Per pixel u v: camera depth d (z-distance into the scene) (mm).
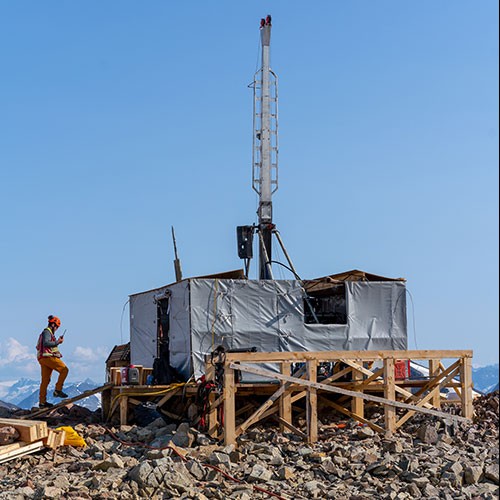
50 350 26000
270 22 37375
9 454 19469
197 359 25453
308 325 26969
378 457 19906
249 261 33812
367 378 24062
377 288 28125
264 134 36688
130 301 30469
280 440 21375
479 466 18938
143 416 24391
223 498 16641
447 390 29391
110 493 16375
